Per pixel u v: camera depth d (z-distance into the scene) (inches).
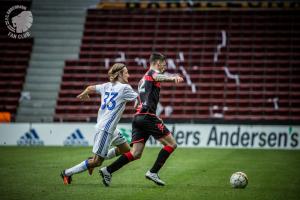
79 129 2021.4
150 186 957.2
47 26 2832.2
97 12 2906.0
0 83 2546.8
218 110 2352.4
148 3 2901.1
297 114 2322.8
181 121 2181.3
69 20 2869.1
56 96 2486.5
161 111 2361.0
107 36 2785.4
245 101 2390.5
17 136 2034.9
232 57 2628.0
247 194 871.7
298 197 850.1
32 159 1470.2
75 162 1390.3
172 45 2706.7
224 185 981.8
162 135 944.3
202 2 2891.2
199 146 1984.5
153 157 1546.5
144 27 2810.0
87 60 2652.6
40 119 2384.4
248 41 2684.5
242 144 1971.0
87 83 2532.0
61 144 2017.7
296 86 2456.9
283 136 1956.2
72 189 910.4
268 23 2746.1
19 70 2618.1
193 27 2780.5
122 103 939.3
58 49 2726.4
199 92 2447.1
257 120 2144.4
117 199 807.1
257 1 2901.1
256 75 2534.5
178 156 1610.5
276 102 2383.1
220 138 1982.0
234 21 2780.5
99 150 927.0
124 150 989.2
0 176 1087.6
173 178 1087.6
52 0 2947.8
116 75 953.5
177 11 2861.7
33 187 932.6
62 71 2608.3
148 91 946.7
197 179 1072.2
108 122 928.9
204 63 2608.3
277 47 2640.3
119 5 2925.7
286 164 1395.2
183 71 2559.1
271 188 949.2
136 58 2657.5
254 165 1364.4
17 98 2486.5
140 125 946.7
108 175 937.5
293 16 2755.9
